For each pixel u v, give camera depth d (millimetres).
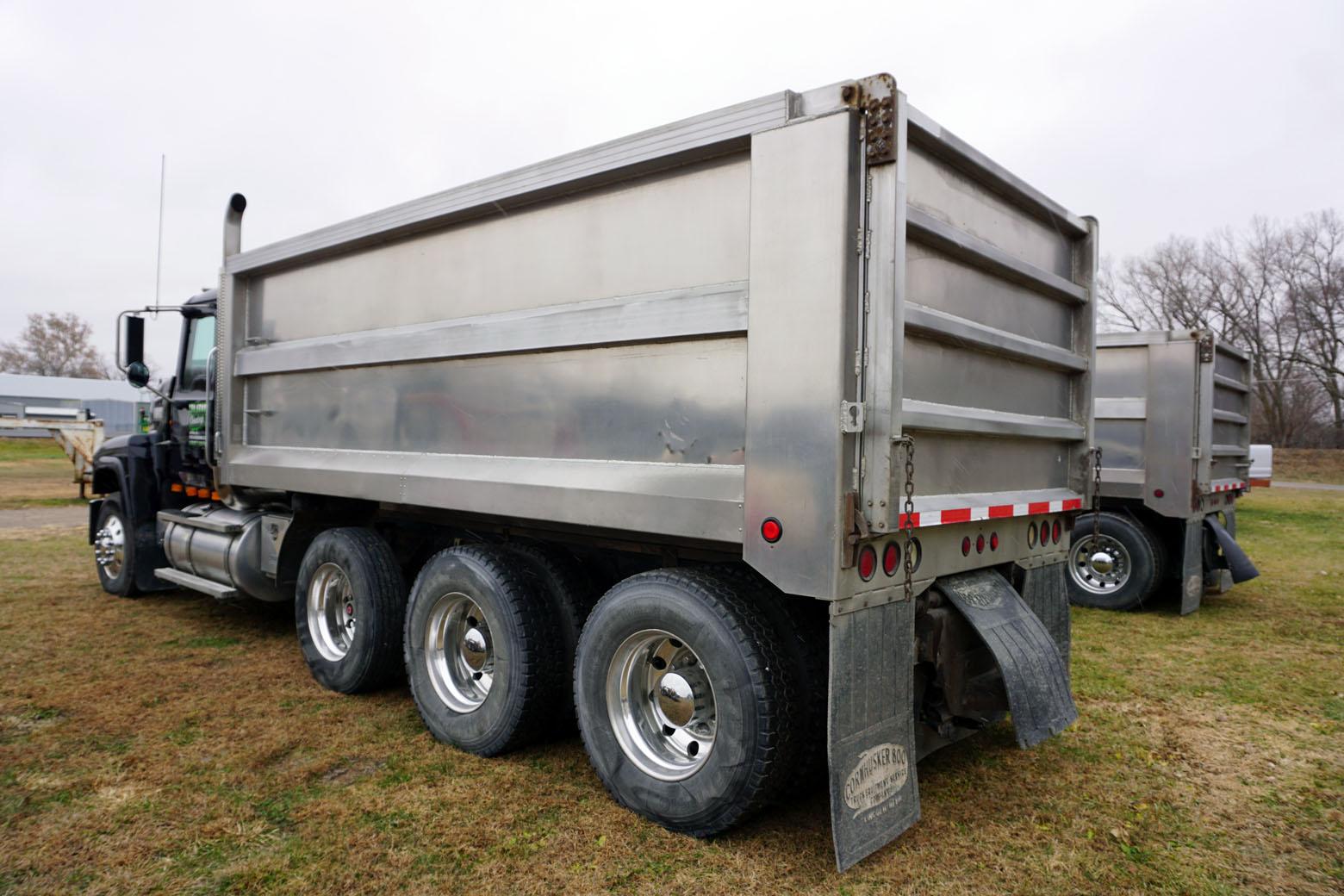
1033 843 2990
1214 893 2684
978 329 3203
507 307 3609
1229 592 8031
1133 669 5250
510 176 3508
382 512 4766
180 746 3725
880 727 2719
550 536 3871
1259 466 18312
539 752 3717
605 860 2785
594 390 3250
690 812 2865
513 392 3578
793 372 2604
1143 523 7328
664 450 3016
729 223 2869
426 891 2600
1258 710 4469
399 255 4195
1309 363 38844
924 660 3033
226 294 5422
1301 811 3283
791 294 2613
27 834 2938
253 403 5312
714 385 2875
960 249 3104
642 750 3109
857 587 2619
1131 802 3340
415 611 3947
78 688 4516
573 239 3359
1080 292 4117
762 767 2680
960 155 3070
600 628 3146
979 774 3605
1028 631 3260
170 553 6172
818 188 2562
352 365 4441
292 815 3094
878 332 2502
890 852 2891
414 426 4086
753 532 2695
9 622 6012
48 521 12047
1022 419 3660
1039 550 3844
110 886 2625
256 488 5375
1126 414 7176
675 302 2959
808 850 2865
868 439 2518
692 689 3006
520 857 2799
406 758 3631
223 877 2670
